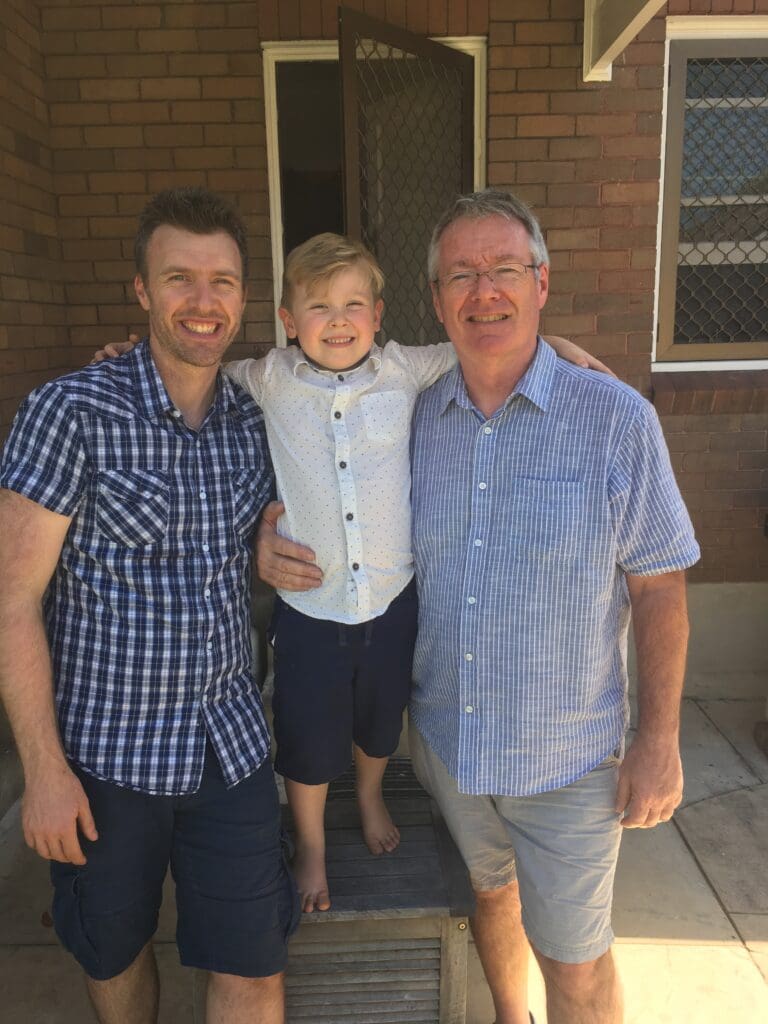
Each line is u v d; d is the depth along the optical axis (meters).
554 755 1.61
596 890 1.62
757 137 3.81
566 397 1.57
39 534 1.46
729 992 2.19
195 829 1.64
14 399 3.20
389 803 2.23
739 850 2.77
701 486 3.86
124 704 1.54
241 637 1.68
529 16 3.51
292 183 3.83
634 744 1.62
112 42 3.53
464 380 1.70
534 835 1.66
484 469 1.60
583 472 1.54
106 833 1.55
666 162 3.73
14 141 3.24
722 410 3.79
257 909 1.62
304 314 1.69
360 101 3.29
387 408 1.71
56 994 2.19
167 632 1.54
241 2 3.50
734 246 3.89
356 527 1.68
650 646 1.61
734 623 3.94
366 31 3.11
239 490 1.64
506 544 1.57
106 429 1.49
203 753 1.59
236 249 1.58
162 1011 2.14
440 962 1.90
